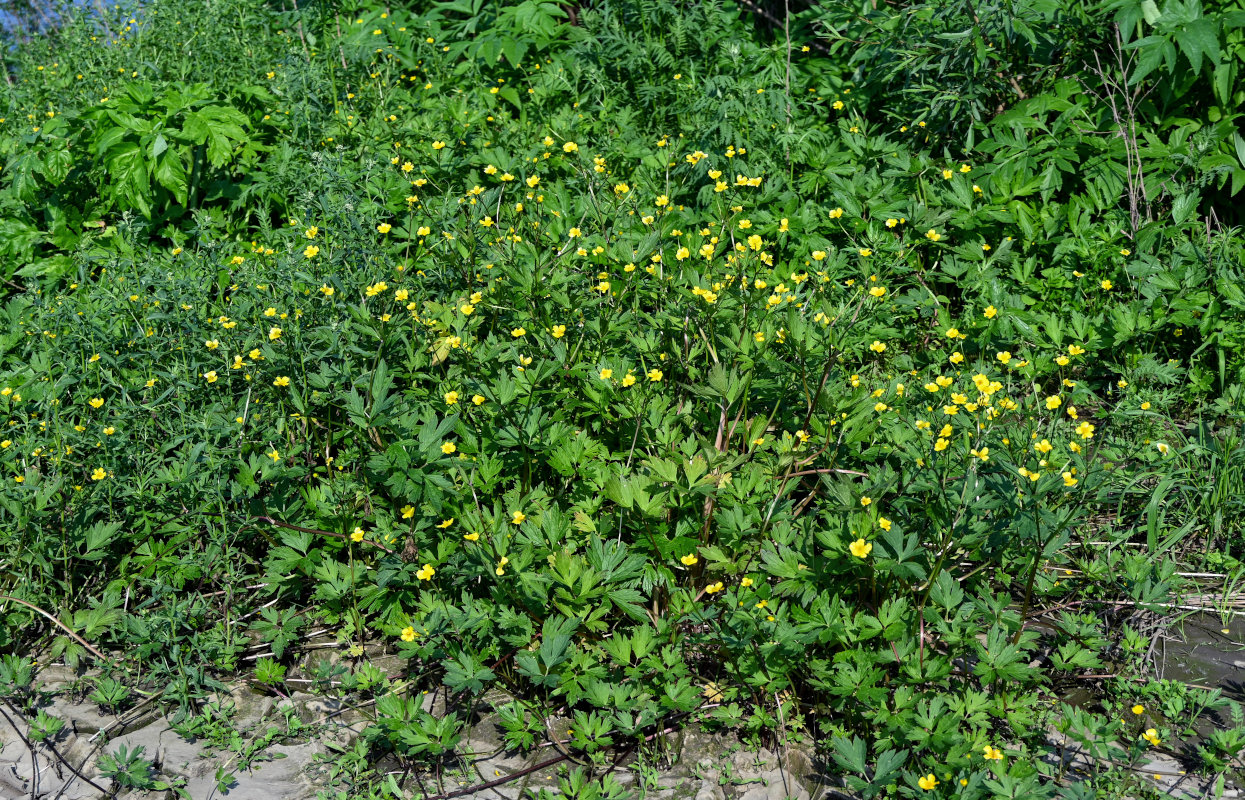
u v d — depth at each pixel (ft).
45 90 21.89
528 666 7.69
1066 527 8.41
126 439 10.23
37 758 8.22
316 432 11.03
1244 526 10.44
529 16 21.70
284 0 25.16
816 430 10.01
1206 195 15.96
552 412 10.63
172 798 7.79
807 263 13.99
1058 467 9.61
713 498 9.02
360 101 19.80
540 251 12.47
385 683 8.79
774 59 19.34
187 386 10.61
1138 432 11.83
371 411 9.34
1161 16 14.76
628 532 9.50
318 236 13.19
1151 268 13.20
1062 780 7.54
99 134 16.20
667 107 19.02
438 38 22.50
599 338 11.17
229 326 11.21
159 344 11.25
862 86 18.29
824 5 18.76
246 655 9.41
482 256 12.24
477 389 10.21
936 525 8.40
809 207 14.94
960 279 14.58
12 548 9.75
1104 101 15.96
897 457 10.14
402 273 11.76
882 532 7.80
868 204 14.64
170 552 9.90
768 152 16.24
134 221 16.08
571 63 20.21
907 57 16.98
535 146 16.98
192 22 22.93
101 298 12.25
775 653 7.76
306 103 17.80
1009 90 16.99
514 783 7.85
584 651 8.54
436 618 8.30
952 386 10.80
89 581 10.05
